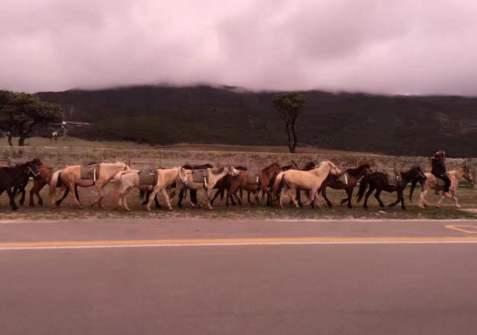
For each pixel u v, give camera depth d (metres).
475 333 4.34
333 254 7.43
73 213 12.24
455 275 6.28
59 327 4.20
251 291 5.36
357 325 4.45
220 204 15.55
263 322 4.45
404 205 15.57
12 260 6.56
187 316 4.54
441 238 9.22
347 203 16.50
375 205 16.52
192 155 28.34
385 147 155.00
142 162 26.39
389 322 4.54
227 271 6.20
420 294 5.43
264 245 8.05
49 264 6.36
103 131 140.50
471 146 145.88
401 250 7.90
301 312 4.73
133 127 156.12
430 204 17.30
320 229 10.19
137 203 15.12
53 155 25.83
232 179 14.78
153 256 6.98
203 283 5.62
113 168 13.72
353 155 30.03
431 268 6.64
